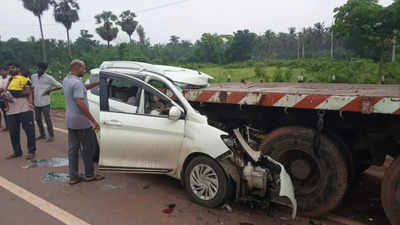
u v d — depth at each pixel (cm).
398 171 338
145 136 429
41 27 6216
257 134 467
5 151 667
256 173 384
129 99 484
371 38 1750
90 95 568
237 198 390
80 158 617
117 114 440
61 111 1268
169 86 459
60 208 403
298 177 411
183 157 420
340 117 385
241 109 458
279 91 439
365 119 375
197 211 399
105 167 447
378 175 535
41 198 432
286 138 409
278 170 383
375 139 378
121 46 5762
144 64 579
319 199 387
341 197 375
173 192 458
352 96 348
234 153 393
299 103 385
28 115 608
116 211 396
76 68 459
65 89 455
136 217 381
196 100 492
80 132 472
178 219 377
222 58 6681
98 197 438
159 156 430
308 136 391
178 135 417
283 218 390
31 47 6731
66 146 710
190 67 5272
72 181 481
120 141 436
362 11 1662
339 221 388
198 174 412
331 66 2334
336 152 373
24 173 532
